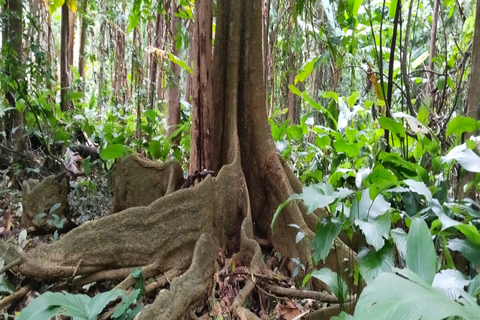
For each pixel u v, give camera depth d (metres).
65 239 3.12
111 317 2.41
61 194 4.36
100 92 9.43
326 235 2.25
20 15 5.50
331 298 2.92
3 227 4.22
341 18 5.29
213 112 4.32
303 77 6.16
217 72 4.32
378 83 5.67
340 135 4.98
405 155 4.06
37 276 2.98
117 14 8.51
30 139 6.79
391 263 2.08
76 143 6.64
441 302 1.25
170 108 6.87
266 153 4.15
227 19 4.30
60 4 5.78
